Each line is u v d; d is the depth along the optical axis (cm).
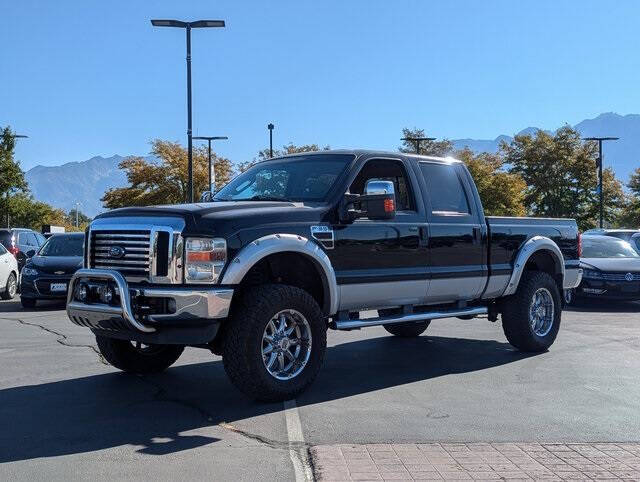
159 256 588
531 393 666
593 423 564
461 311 806
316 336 633
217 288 578
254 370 591
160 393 656
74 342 961
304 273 672
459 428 545
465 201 815
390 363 816
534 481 429
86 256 640
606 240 1636
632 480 433
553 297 903
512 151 5497
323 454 475
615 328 1131
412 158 772
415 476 435
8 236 1953
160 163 4381
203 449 489
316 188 695
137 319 579
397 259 715
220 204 641
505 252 845
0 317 1284
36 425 548
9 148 4138
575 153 5328
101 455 475
